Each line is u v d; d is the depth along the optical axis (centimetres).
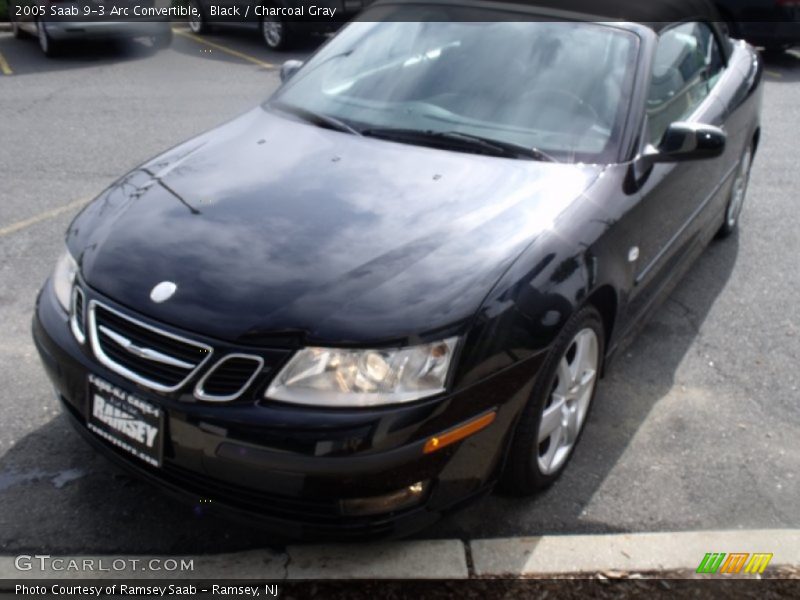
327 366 235
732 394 371
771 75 997
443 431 240
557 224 284
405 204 290
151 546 276
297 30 1090
